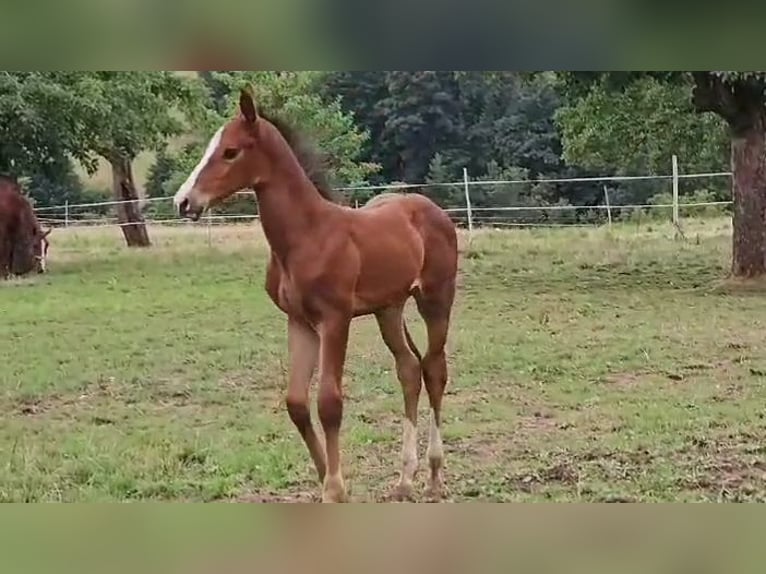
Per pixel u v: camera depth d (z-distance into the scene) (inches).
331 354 205.0
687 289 557.3
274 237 204.2
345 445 274.2
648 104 683.4
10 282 662.5
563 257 679.7
